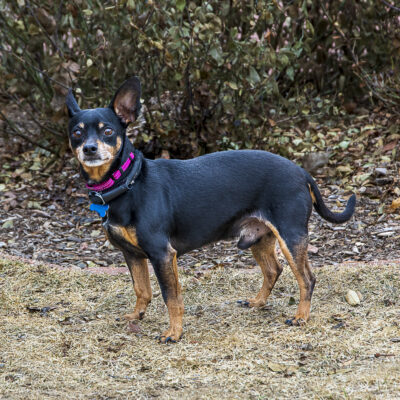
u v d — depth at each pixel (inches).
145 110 298.5
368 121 344.2
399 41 312.5
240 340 173.6
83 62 293.1
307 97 351.9
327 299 199.2
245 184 179.2
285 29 332.8
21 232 273.6
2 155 348.5
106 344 176.9
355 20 336.2
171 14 259.3
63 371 161.2
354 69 331.6
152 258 171.9
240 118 297.7
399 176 288.2
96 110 167.8
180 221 175.9
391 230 249.9
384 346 163.3
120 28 277.6
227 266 234.8
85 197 305.1
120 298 209.9
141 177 172.9
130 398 145.7
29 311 201.3
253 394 144.2
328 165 309.9
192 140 301.3
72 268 233.5
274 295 207.0
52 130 319.3
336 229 257.8
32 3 297.9
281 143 321.4
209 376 155.1
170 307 175.2
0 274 227.9
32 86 334.6
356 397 137.5
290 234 177.2
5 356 168.7
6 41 319.3
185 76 283.1
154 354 169.0
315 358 161.0
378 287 202.4
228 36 300.7
